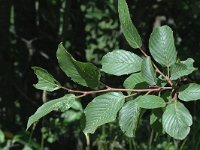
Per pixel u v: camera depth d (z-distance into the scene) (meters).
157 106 0.53
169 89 0.57
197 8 1.80
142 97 0.54
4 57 1.76
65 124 1.47
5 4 1.72
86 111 0.54
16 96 1.82
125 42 1.52
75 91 0.56
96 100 0.54
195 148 0.98
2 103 1.74
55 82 0.57
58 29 1.87
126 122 0.53
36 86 0.56
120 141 1.22
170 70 0.57
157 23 1.66
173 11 1.78
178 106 0.53
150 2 1.67
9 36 1.76
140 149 1.30
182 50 1.79
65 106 0.54
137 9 1.67
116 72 0.58
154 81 0.56
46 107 0.53
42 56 1.85
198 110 1.20
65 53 0.55
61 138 1.55
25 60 1.86
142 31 1.67
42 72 0.56
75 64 0.55
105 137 1.20
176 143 1.11
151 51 0.58
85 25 1.94
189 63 0.60
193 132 0.99
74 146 1.57
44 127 1.48
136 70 0.58
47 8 1.88
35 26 1.87
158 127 0.60
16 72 1.86
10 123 1.73
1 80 1.75
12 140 1.28
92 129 0.53
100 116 0.54
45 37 1.85
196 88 0.55
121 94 0.55
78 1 1.88
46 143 1.59
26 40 1.86
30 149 1.24
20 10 1.85
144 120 1.37
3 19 1.73
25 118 1.80
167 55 0.58
